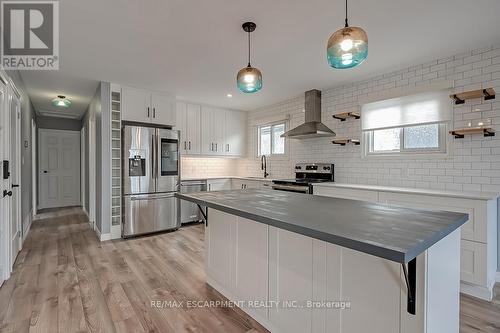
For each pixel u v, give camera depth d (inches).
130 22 84.6
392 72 129.9
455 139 110.3
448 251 51.0
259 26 87.4
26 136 158.7
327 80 143.7
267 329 70.4
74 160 263.6
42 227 177.3
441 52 107.8
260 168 213.9
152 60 115.7
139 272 105.3
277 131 202.4
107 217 148.3
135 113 157.1
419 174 121.5
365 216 54.1
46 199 250.1
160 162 162.6
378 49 105.1
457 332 55.5
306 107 164.7
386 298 47.1
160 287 93.1
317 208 63.3
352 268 51.9
